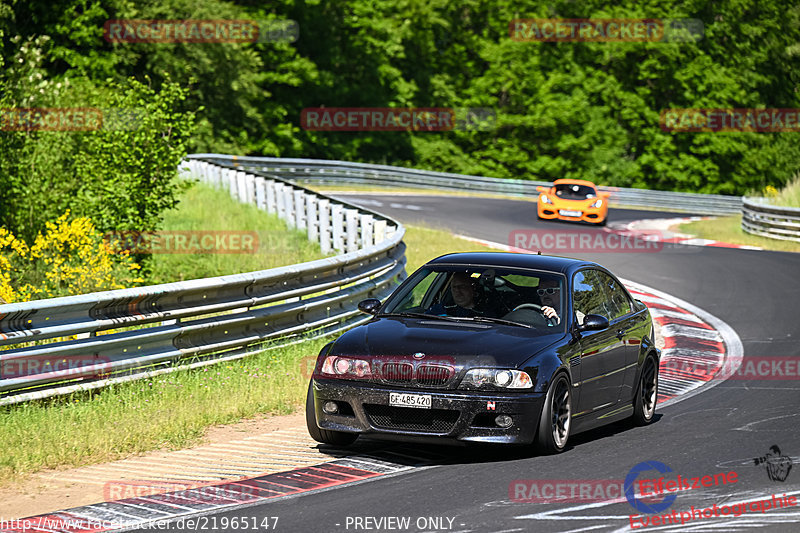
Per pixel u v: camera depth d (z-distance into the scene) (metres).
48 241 49.25
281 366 32.88
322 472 21.78
